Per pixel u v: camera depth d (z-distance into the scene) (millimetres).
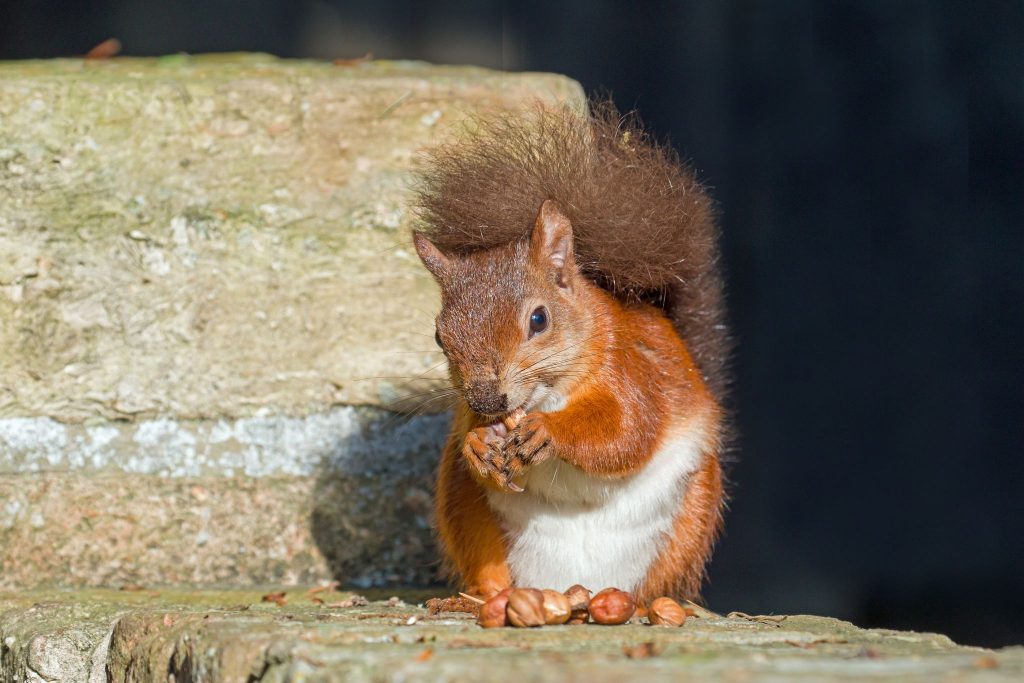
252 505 10391
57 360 10320
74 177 10523
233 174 10773
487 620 7113
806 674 5438
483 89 11125
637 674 5305
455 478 8789
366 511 10531
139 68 11758
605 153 9180
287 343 10641
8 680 8312
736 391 17516
